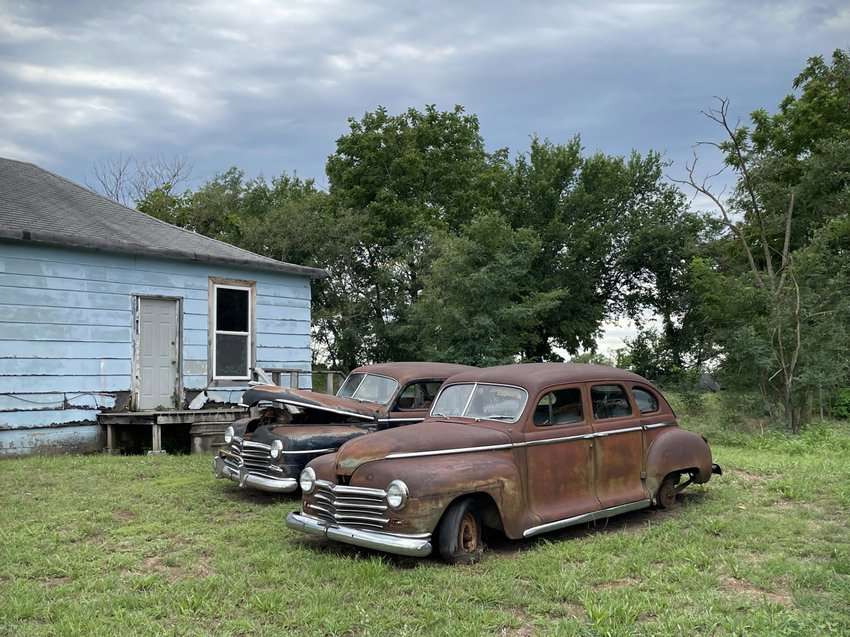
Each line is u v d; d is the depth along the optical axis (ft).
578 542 23.02
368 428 30.86
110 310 46.57
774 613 16.72
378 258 102.32
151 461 40.32
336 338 98.63
